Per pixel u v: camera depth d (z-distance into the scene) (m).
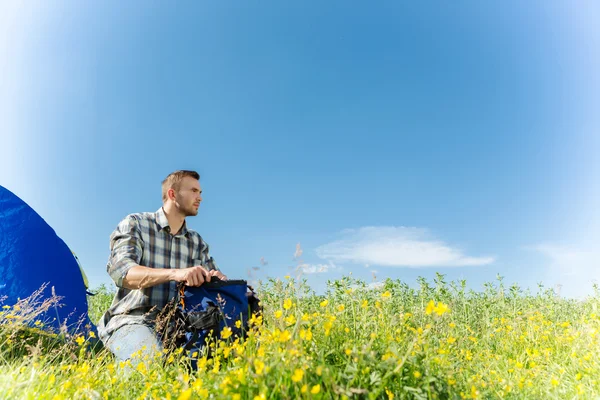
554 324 4.88
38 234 4.89
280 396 1.76
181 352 2.98
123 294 3.89
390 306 4.33
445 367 2.35
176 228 4.18
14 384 2.14
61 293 4.82
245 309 3.33
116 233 3.86
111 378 2.57
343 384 1.89
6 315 3.83
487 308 5.64
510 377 3.04
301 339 2.04
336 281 4.98
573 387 2.82
